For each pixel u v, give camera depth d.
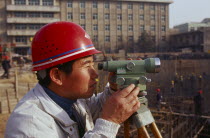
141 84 1.30
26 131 1.22
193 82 22.33
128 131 1.38
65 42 1.39
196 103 12.73
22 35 53.38
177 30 64.25
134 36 60.09
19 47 53.78
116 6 58.91
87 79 1.42
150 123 1.31
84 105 1.70
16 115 1.30
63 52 1.38
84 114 1.63
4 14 52.69
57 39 1.39
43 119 1.29
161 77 22.19
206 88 21.25
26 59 38.09
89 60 1.45
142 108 1.29
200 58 38.38
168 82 21.12
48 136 1.24
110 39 58.44
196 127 10.78
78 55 1.38
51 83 1.45
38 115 1.29
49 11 54.31
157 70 1.33
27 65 30.20
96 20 57.59
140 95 1.30
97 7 57.69
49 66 1.38
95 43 57.22
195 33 57.88
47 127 1.28
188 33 59.19
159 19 62.47
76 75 1.40
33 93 1.45
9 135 1.26
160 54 40.66
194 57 38.66
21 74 20.20
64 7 55.75
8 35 52.59
